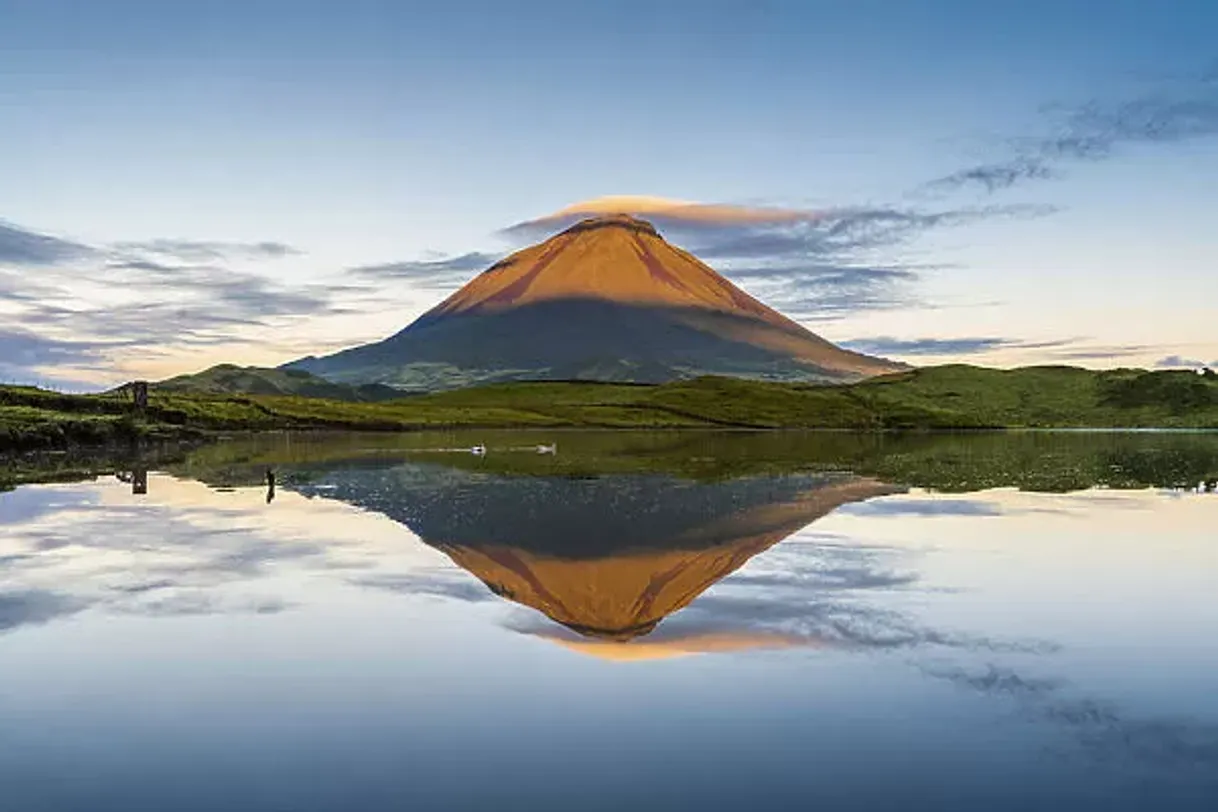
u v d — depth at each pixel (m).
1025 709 14.92
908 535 33.78
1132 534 33.97
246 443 107.81
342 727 14.23
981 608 22.22
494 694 15.78
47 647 18.69
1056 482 56.47
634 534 33.94
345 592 23.86
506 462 73.69
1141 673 16.91
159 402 146.00
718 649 18.53
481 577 25.83
